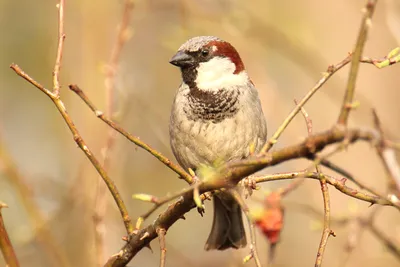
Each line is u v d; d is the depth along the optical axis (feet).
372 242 33.94
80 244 34.76
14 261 17.52
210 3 38.58
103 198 27.37
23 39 43.34
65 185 35.53
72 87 17.79
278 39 38.81
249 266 30.68
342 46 39.34
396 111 37.47
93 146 34.45
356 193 17.52
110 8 38.22
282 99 39.17
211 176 15.90
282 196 21.84
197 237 40.73
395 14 30.42
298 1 40.98
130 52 41.75
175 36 33.76
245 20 37.29
